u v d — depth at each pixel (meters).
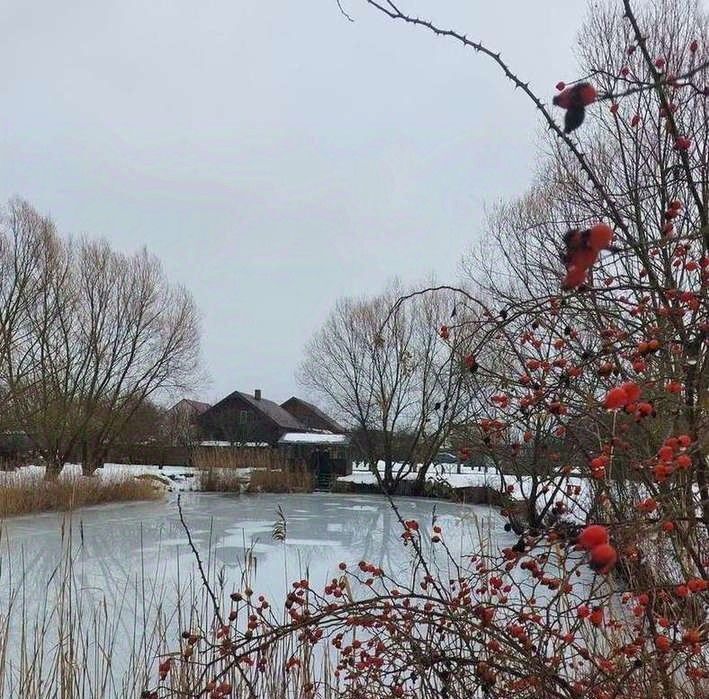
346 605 2.14
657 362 2.08
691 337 2.08
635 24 1.93
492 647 2.13
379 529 14.00
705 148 2.63
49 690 3.36
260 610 2.76
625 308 2.35
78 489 16.70
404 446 27.02
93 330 25.89
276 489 24.44
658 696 1.99
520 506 2.65
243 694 2.96
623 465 2.32
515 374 2.78
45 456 22.86
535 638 2.38
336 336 28.06
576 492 2.52
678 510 1.91
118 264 27.16
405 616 2.31
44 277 24.75
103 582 7.98
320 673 3.47
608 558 1.13
